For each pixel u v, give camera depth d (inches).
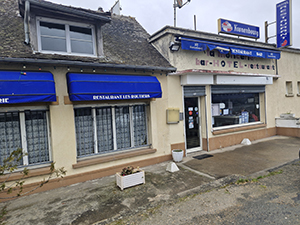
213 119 347.9
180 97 300.5
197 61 316.2
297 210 148.9
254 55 366.0
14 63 189.9
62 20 233.8
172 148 293.4
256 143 370.6
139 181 207.6
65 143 214.8
